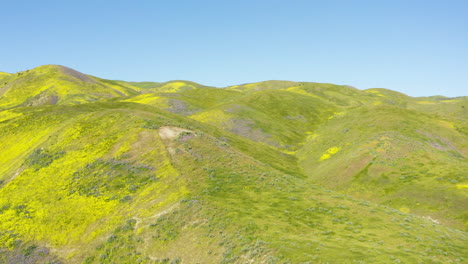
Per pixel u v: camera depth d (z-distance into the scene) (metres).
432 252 22.48
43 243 29.80
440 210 37.03
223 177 38.12
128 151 44.28
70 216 32.84
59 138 52.41
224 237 25.23
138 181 37.66
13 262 27.50
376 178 49.22
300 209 30.83
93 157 44.00
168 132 49.31
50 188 38.44
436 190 41.16
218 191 34.28
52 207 34.62
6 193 38.81
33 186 39.44
